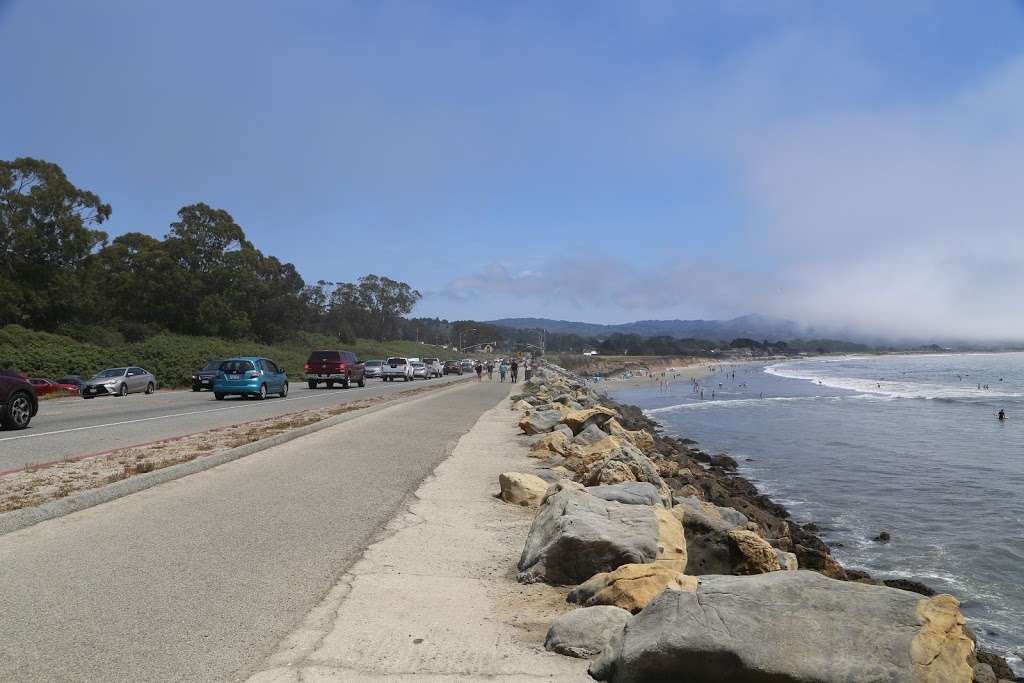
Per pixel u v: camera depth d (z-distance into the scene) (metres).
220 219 70.62
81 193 56.69
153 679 3.95
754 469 22.03
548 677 4.12
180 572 5.83
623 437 17.44
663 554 5.92
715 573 6.23
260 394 28.06
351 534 7.29
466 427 18.36
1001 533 13.88
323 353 38.22
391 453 12.98
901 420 35.94
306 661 4.27
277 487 9.43
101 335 59.72
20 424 15.92
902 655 3.64
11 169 53.97
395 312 147.75
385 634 4.74
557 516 6.44
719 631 3.81
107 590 5.34
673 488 14.22
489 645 4.61
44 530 7.00
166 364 43.81
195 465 10.38
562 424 17.38
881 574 11.52
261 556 6.38
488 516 8.40
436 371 71.69
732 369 137.62
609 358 169.50
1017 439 28.06
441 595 5.59
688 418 40.59
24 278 54.53
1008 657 8.48
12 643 4.35
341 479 10.20
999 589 10.76
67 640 4.42
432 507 8.75
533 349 174.75
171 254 68.19
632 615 4.83
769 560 6.17
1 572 5.69
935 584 11.02
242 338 73.12
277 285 80.88
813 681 3.61
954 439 28.22
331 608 5.19
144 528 7.15
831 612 3.90
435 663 4.29
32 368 37.44
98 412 21.56
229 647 4.42
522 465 12.37
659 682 3.84
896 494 17.75
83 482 9.23
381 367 56.03
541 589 5.81
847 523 14.84
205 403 25.92
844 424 34.53
